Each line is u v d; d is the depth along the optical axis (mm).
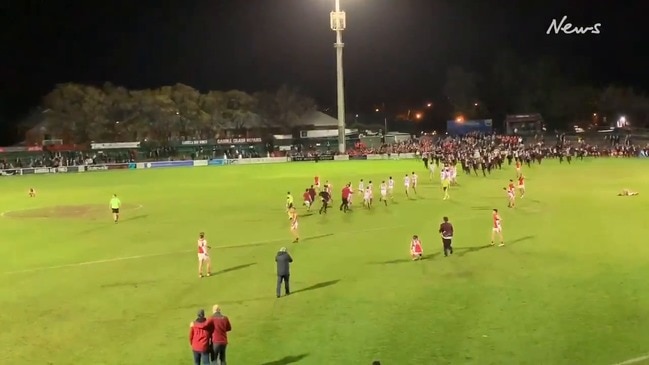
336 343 22156
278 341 22531
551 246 36750
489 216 48656
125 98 162750
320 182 79125
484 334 22547
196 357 19641
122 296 29266
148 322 25406
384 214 51469
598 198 57281
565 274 30297
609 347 21031
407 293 27922
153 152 144375
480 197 60312
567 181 73438
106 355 22000
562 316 24219
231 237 43469
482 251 36062
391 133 173625
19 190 83312
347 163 117500
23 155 137375
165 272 33750
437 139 148875
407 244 38875
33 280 32812
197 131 164375
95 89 160875
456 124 154375
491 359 20312
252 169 111875
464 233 41750
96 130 157375
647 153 115062
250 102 172375
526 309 25156
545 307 25344
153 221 52125
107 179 99812
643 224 43219
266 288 29781
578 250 35500
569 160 102688
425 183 74688
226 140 151125
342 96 128125
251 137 159375
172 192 74750
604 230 41281
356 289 28906
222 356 19797
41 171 122562
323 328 23734
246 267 34250
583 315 24266
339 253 36969
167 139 155250
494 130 160750
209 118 166625
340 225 46875
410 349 21359
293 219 41438
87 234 46594
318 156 129000
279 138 157250
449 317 24484
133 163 129625
